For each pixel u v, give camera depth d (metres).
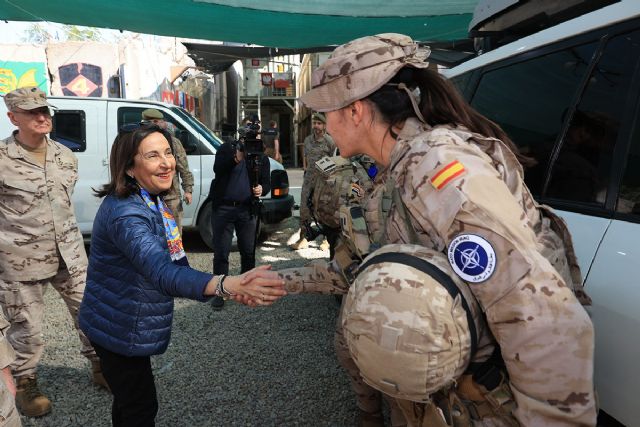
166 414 2.37
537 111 1.83
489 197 0.79
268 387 2.64
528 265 0.75
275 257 5.33
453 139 0.88
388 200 0.98
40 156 2.42
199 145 5.37
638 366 1.20
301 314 3.72
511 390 0.86
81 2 5.27
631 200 1.36
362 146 1.08
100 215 1.56
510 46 2.10
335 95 1.02
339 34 6.74
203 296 1.33
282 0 5.25
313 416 2.37
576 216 1.52
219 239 3.77
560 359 0.75
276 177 5.64
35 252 2.33
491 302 0.78
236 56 8.06
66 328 3.46
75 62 9.77
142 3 5.26
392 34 1.02
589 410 0.77
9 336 2.32
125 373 1.62
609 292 1.30
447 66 7.57
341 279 1.37
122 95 9.98
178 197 4.47
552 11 2.10
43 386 2.62
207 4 5.26
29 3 5.36
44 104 2.32
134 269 1.54
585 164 1.56
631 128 1.42
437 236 0.86
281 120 25.23
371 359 0.83
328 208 2.93
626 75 1.47
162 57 11.18
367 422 2.10
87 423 2.30
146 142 1.52
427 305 0.79
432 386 0.82
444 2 5.41
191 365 2.89
